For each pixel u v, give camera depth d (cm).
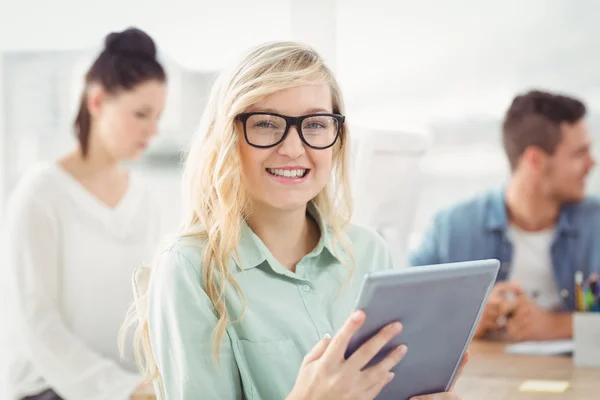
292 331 127
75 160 285
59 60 296
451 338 116
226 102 125
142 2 317
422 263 313
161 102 292
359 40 329
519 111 307
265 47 127
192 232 128
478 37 316
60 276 278
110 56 288
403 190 246
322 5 328
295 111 123
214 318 123
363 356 104
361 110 330
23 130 295
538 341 278
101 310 280
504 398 194
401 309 105
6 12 303
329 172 129
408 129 325
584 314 233
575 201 298
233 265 128
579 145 299
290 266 135
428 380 120
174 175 290
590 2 303
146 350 136
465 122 315
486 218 306
